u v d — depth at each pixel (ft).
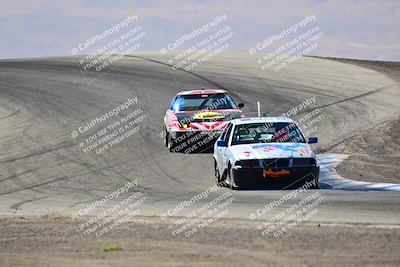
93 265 90.53
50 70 434.30
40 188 182.91
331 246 98.22
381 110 302.04
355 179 178.60
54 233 115.85
